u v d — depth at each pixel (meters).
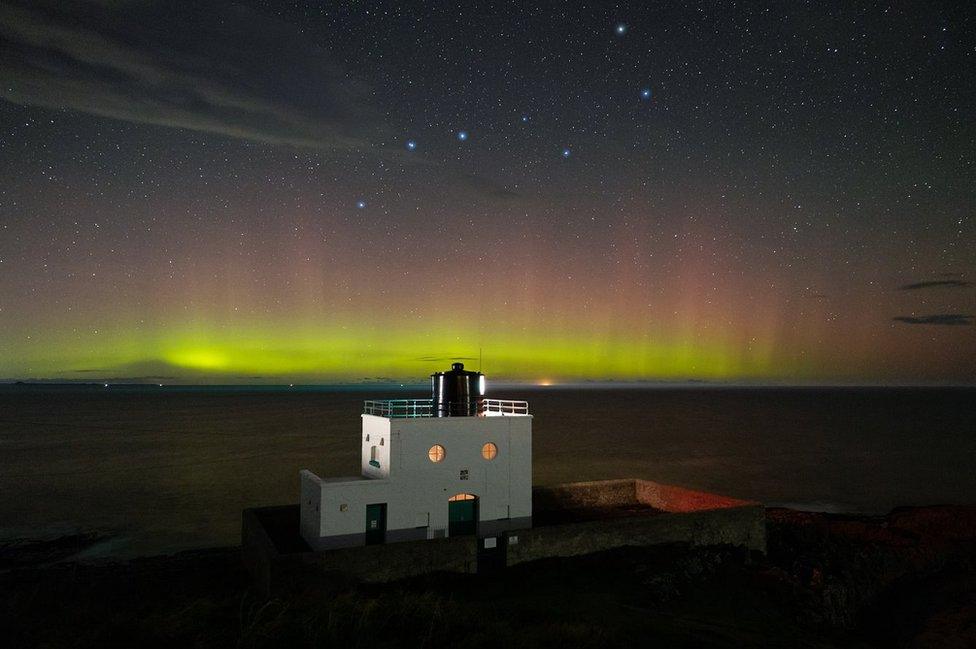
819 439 101.69
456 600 20.83
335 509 24.41
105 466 71.12
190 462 74.06
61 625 18.08
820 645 20.27
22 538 42.16
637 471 68.25
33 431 114.38
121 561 36.06
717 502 31.83
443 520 26.05
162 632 14.23
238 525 45.28
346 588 21.28
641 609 20.91
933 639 23.80
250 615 15.69
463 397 27.98
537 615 18.55
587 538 26.47
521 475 27.62
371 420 27.38
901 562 31.86
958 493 57.69
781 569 27.20
